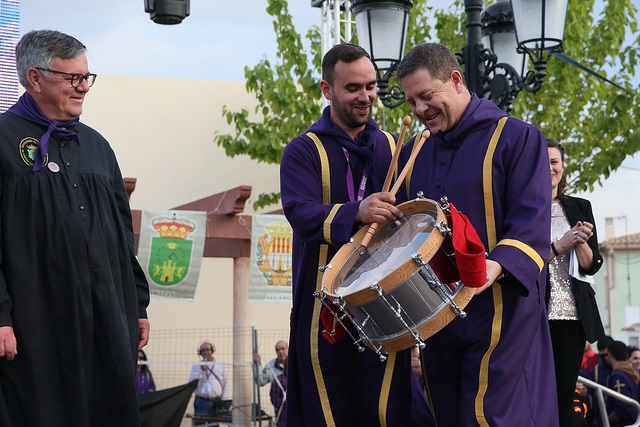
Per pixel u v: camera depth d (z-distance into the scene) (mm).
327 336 4684
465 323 4676
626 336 28781
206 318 18969
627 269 36094
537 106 16203
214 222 13805
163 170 19406
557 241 5859
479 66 8117
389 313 4289
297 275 5215
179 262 13211
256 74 16469
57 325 4664
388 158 5227
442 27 16859
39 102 4832
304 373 5133
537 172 4656
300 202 5004
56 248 4688
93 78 4938
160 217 13164
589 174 16016
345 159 5176
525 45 7891
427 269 4242
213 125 19797
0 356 4543
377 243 4730
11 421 4590
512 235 4543
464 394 4613
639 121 15914
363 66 5066
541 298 4762
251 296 13508
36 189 4711
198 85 19766
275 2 16109
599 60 15930
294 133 16453
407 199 4992
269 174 20062
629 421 9422
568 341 5949
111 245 4863
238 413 14250
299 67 16281
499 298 4641
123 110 19281
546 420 4660
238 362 14672
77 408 4637
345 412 5117
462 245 4168
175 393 11461
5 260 4645
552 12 7758
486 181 4680
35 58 4781
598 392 7656
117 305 4801
